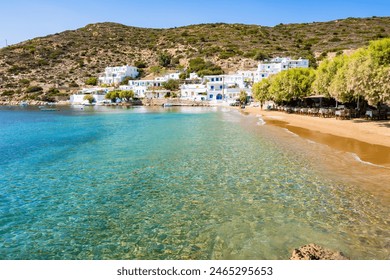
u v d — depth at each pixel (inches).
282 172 781.9
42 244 467.2
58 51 7667.3
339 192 627.2
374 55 1357.0
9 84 6043.3
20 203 629.6
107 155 1055.6
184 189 682.2
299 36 7701.8
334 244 430.6
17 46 7849.4
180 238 469.1
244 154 1005.8
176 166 878.4
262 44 7234.3
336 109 2020.2
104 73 6643.7
